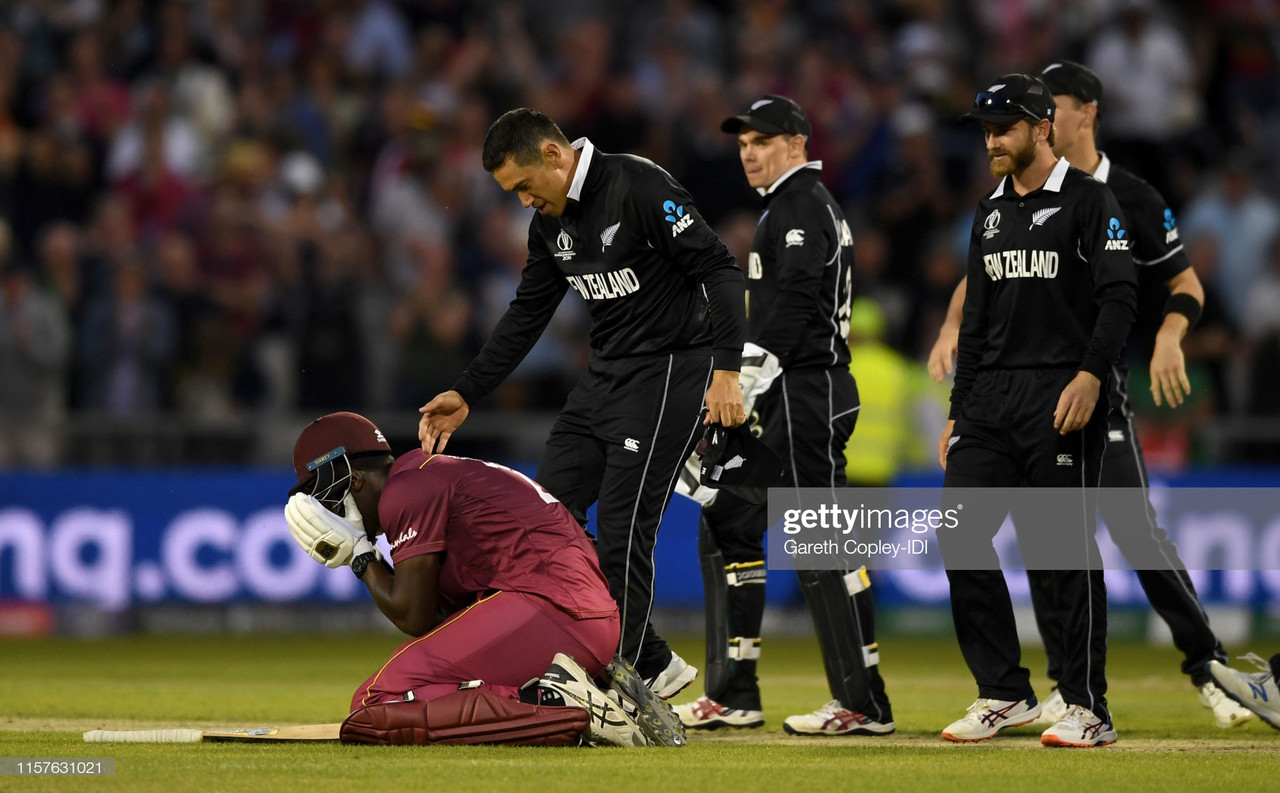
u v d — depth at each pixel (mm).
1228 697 20125
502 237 46250
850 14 54406
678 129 49125
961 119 18578
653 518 18344
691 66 53250
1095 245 18000
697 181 47688
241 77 50062
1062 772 14805
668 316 18328
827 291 19828
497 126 17953
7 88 48812
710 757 15766
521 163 17828
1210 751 17172
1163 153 48656
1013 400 18469
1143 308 22250
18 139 46469
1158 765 15453
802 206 19688
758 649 20438
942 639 37938
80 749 15930
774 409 19688
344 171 49469
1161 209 21641
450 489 16453
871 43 54062
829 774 14406
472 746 15883
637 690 16922
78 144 47406
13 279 41188
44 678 27828
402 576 16266
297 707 22312
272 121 48188
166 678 27922
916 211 45344
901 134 47625
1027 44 53969
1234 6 55094
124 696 24031
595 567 16906
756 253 20234
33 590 38375
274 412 41656
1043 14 54750
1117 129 49688
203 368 41688
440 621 17109
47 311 41344
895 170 46781
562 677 16156
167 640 37344
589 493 18906
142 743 16547
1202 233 43781
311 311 41906
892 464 36281
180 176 46938
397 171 46562
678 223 17797
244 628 38719
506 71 52031
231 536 38906
